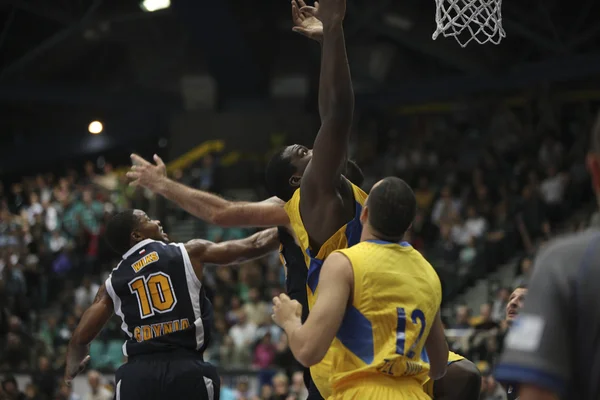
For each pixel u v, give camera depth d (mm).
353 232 3205
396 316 2844
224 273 15336
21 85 24281
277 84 22531
